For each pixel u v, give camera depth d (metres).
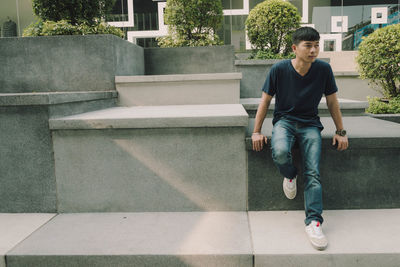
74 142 2.51
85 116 2.64
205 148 2.47
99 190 2.55
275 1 5.74
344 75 6.47
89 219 2.44
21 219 2.46
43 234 2.19
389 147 2.39
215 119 2.41
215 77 3.90
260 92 5.43
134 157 2.51
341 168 2.46
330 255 1.86
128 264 1.91
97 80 3.95
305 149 2.19
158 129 2.47
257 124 2.37
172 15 5.67
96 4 4.91
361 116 3.76
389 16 7.92
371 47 4.78
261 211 2.52
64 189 2.56
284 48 5.96
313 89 2.21
